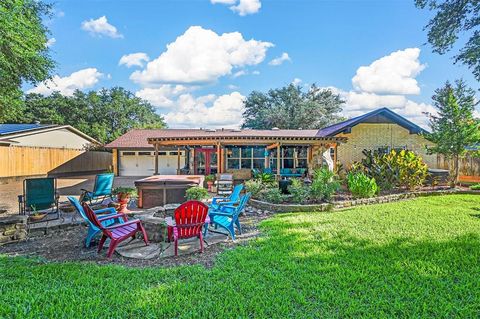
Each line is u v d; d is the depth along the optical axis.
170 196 9.82
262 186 11.58
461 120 13.49
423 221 7.14
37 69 9.10
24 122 35.91
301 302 3.23
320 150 16.38
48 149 21.80
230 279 3.86
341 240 5.58
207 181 14.80
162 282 3.80
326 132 19.36
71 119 40.06
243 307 3.13
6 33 7.01
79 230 6.96
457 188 13.55
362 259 4.55
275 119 37.78
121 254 5.07
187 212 5.07
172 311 3.06
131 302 3.24
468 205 9.48
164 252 5.15
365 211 8.59
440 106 13.98
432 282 3.74
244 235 6.30
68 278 3.93
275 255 4.77
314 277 3.89
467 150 14.01
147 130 26.70
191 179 10.30
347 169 17.09
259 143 15.62
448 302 3.23
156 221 5.96
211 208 7.30
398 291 3.50
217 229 6.69
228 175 13.59
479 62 8.84
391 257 4.62
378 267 4.21
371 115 17.73
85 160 26.39
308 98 41.41
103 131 39.34
